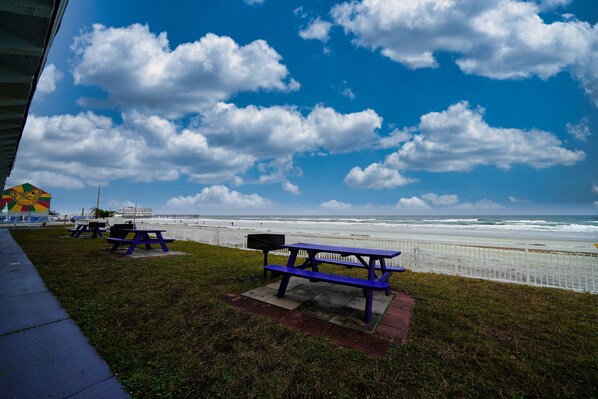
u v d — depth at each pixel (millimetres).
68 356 2664
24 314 3682
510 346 3059
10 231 19953
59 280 5461
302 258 8586
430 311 4059
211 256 8703
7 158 9781
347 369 2537
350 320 3646
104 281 5418
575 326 3611
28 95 4254
